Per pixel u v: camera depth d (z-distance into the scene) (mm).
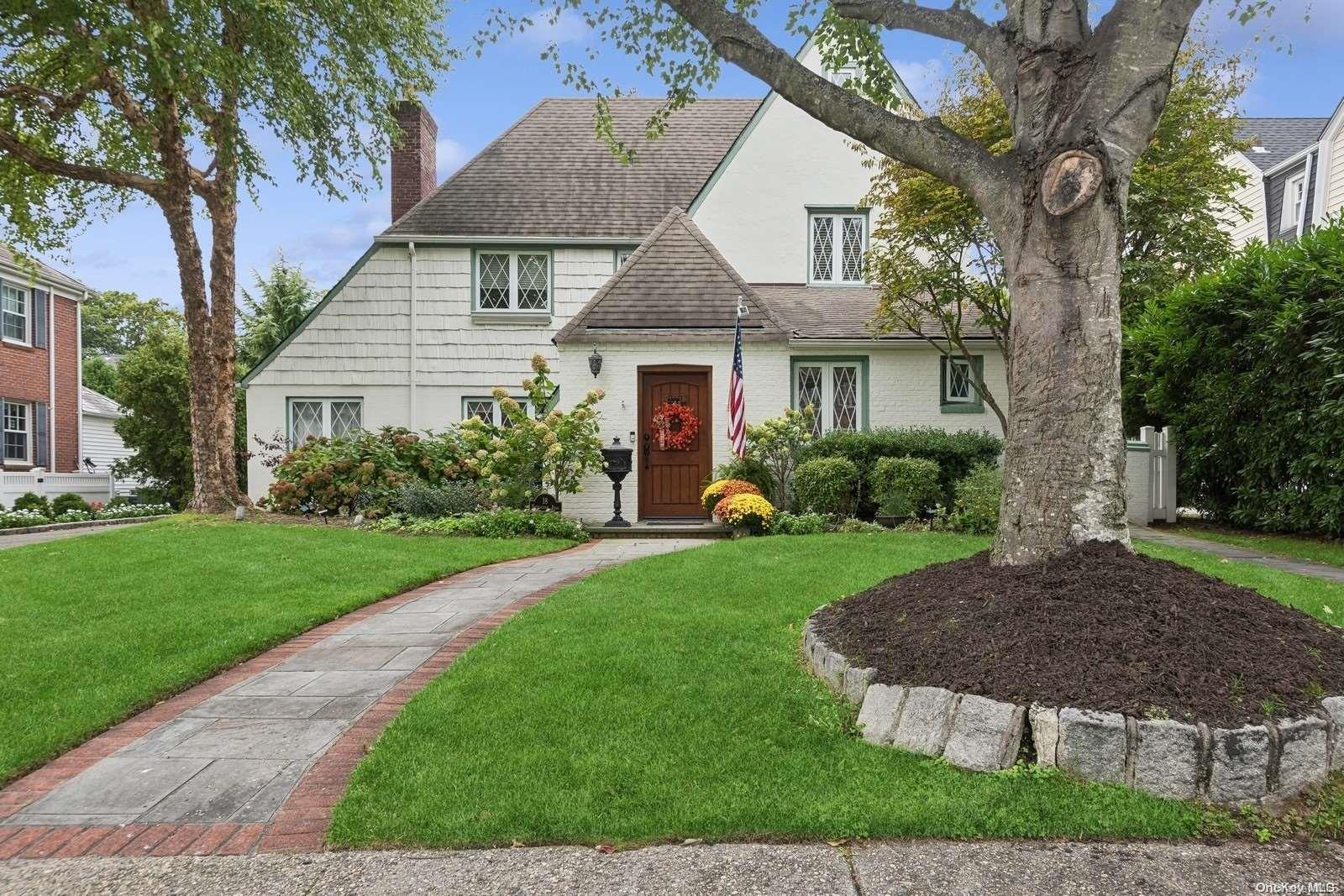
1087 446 4441
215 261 13180
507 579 8047
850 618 4723
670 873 2779
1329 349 8445
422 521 11273
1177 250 12328
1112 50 4430
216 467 12852
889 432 12508
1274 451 9500
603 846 2957
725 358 12352
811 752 3580
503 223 16531
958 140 4953
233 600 6723
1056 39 4578
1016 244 4664
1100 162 4332
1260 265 9828
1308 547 8859
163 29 9828
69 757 3877
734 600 6379
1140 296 12461
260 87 11883
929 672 3791
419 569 8195
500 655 4957
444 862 2873
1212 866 2822
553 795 3221
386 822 3072
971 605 4211
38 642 5535
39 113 13031
